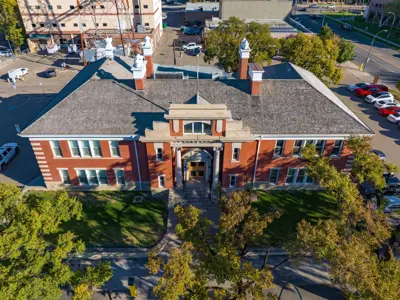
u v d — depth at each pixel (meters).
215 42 60.62
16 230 22.33
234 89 39.53
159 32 111.31
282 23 110.50
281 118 37.59
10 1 87.25
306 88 39.38
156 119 37.28
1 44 104.75
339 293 30.83
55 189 42.44
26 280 21.20
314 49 56.00
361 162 31.66
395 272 22.11
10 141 54.03
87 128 36.94
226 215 24.69
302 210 39.53
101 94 38.81
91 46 96.19
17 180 45.38
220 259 22.95
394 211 39.00
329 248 22.12
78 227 37.38
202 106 34.53
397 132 57.19
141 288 31.16
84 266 33.16
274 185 42.16
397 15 125.81
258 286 22.30
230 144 36.94
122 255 34.22
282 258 34.00
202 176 42.25
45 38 96.12
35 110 64.19
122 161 39.72
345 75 82.75
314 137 37.34
